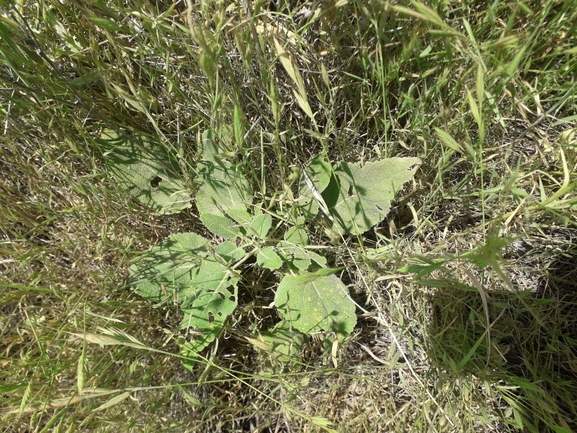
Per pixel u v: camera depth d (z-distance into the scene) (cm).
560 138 85
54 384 104
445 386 107
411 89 95
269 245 115
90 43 95
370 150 119
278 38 88
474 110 60
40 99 103
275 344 117
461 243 117
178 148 113
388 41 88
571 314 115
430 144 107
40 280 111
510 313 113
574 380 112
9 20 77
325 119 119
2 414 98
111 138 117
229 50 105
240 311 123
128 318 118
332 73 110
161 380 118
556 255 115
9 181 127
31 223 123
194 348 107
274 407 122
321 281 110
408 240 121
